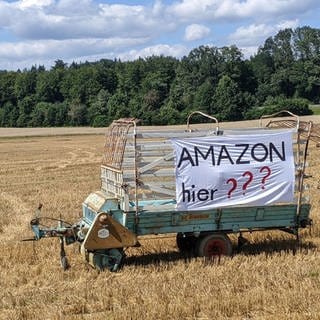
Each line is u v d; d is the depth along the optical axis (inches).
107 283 384.2
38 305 340.8
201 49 4889.3
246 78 4803.2
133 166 448.8
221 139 448.8
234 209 454.9
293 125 497.4
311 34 5093.5
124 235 420.8
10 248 487.5
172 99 4254.4
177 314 317.4
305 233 535.2
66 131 3250.5
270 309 322.0
